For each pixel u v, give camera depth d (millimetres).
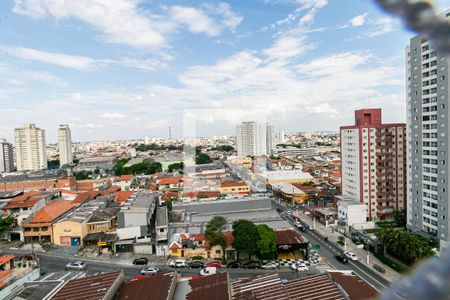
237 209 59250
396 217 55688
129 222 48812
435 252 36625
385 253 40406
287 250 42906
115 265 41531
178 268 39969
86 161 167000
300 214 64188
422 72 45656
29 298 26406
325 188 80312
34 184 97812
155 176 103688
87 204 63781
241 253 40875
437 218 43969
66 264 42062
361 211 54094
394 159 58500
